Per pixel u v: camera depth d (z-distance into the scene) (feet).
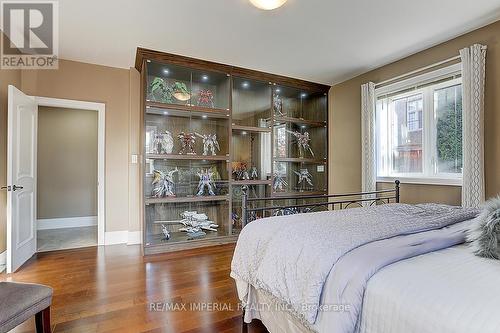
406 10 8.17
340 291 3.54
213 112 12.60
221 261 10.02
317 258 4.07
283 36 9.77
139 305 6.78
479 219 4.44
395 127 12.08
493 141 8.79
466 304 2.69
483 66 8.90
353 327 3.33
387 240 4.43
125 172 12.80
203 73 12.49
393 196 11.81
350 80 14.24
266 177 14.29
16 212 9.27
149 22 8.81
